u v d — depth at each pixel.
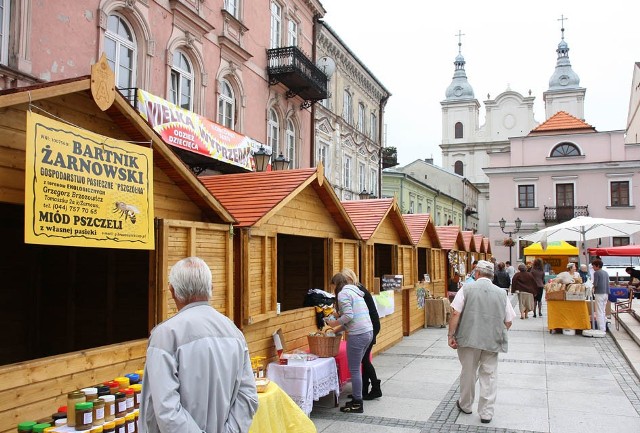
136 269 7.37
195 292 3.09
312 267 11.67
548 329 15.45
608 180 42.78
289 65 20.00
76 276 7.66
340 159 28.02
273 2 21.19
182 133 12.95
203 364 2.89
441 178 64.38
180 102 15.26
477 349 7.04
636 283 23.75
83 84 4.69
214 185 8.70
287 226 8.30
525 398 8.15
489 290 7.07
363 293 7.78
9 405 3.83
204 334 2.96
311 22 24.53
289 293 11.77
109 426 3.79
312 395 6.80
